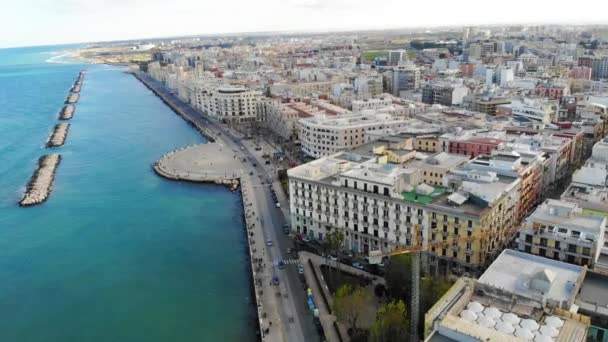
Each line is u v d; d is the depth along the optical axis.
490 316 103.06
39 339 172.88
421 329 148.00
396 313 142.62
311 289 185.75
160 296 197.38
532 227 166.50
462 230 180.62
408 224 194.00
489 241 185.00
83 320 183.25
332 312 169.25
